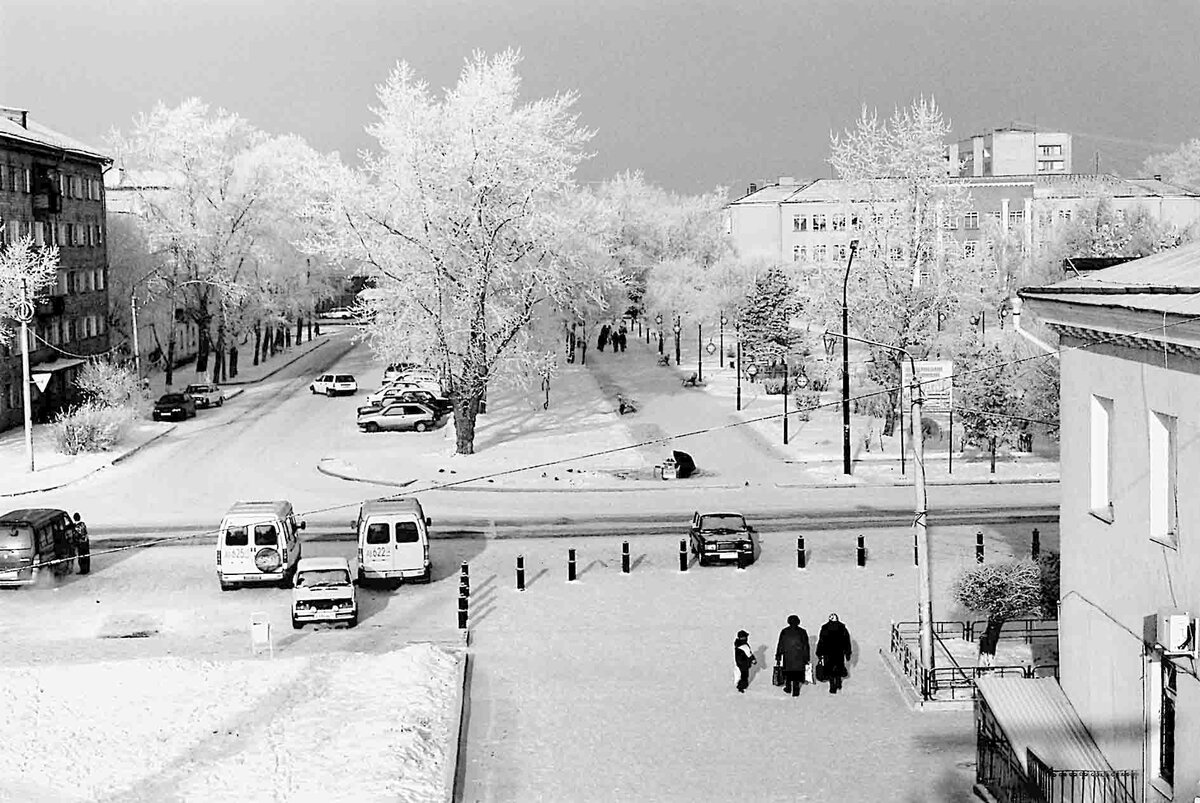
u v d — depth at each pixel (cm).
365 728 2259
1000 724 1998
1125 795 1780
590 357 10244
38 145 7012
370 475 5231
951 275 6050
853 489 4938
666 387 8075
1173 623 1648
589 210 6400
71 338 7612
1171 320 1622
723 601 3272
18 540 3412
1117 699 1878
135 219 8969
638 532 4150
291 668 2630
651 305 11062
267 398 8150
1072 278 2273
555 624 3072
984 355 5756
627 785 2072
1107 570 1930
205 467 5516
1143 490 1805
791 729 2345
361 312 6028
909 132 6034
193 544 4009
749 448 5841
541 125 5803
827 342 7244
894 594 3316
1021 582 2650
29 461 5309
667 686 2602
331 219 6122
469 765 2158
